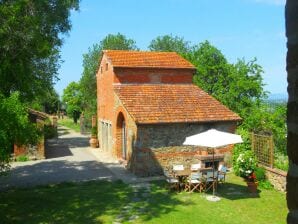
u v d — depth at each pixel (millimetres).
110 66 26578
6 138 11805
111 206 15336
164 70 26578
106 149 30219
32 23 16188
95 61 43531
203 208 15117
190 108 23578
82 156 28656
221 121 23219
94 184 19469
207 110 23734
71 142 38656
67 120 78375
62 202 15938
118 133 26156
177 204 15656
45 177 21328
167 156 22062
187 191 17828
